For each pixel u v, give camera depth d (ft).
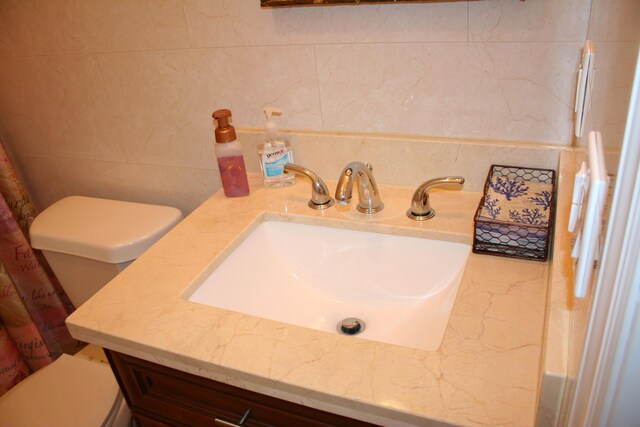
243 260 3.57
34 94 5.04
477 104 3.40
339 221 3.56
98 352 6.01
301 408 2.56
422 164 3.74
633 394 1.20
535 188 3.28
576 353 1.58
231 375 2.48
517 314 2.58
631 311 1.09
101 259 4.55
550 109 3.22
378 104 3.69
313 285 3.68
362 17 3.42
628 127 1.00
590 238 1.24
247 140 4.25
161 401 3.13
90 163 5.28
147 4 4.02
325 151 4.01
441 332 2.89
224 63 4.03
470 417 2.07
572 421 1.54
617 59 1.40
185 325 2.74
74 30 4.44
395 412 2.16
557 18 2.94
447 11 3.18
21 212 5.50
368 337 3.25
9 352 5.56
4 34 4.76
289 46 3.73
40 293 5.87
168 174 4.94
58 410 4.31
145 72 4.39
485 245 3.02
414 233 3.36
